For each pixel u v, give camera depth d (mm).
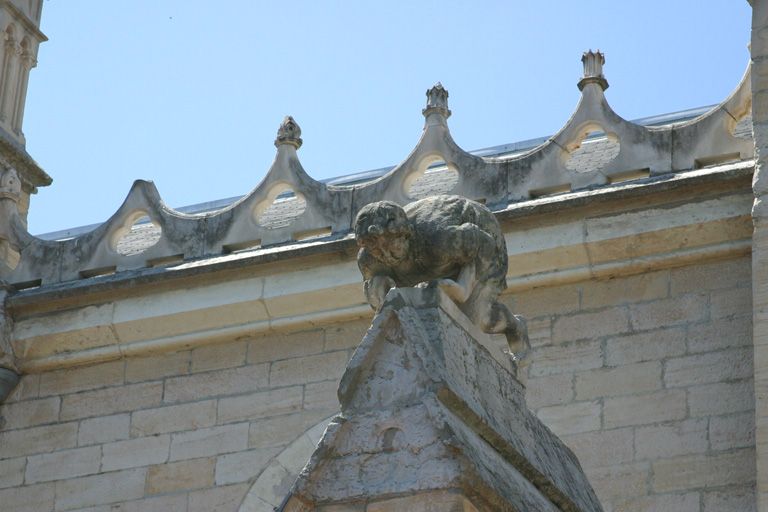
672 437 23484
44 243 28797
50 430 27453
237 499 25766
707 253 24219
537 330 24719
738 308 23953
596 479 23531
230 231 27531
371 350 11508
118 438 26969
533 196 25516
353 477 11125
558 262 24812
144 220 32344
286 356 26438
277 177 27609
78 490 26859
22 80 33000
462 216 13570
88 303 27781
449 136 26484
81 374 27719
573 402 24109
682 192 24391
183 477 26266
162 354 27344
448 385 11352
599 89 25766
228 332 26828
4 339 27922
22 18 33125
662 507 23109
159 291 27344
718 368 23703
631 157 25109
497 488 11156
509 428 12227
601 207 24719
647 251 24469
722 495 22906
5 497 27219
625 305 24516
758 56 24094
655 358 24047
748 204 24031
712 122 24906
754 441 23047
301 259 26422
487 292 13500
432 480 10961
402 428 11180
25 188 32500
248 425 26219
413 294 12109
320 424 25781
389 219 13156
